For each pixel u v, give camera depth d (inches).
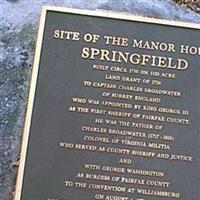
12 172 45.2
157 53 48.1
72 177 43.7
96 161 44.2
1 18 50.8
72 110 45.6
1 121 46.8
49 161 44.0
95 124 45.2
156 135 45.1
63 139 44.6
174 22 49.1
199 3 64.1
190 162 44.6
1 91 47.8
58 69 46.8
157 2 53.0
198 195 43.8
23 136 44.5
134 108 45.9
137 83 46.9
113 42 48.1
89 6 51.9
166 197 43.6
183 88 47.0
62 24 48.4
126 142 44.8
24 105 47.5
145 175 44.0
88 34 48.2
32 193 43.1
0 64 48.9
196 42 48.8
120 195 43.4
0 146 45.9
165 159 44.6
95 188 43.5
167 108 46.2
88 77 46.8
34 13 51.1
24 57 49.2
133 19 48.9
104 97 46.1
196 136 45.4
